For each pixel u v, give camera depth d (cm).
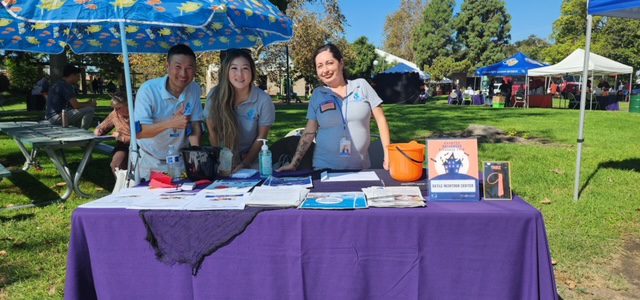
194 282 204
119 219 204
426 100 2752
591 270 319
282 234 199
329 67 296
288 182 254
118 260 207
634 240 369
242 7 271
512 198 217
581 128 464
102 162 661
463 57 3966
